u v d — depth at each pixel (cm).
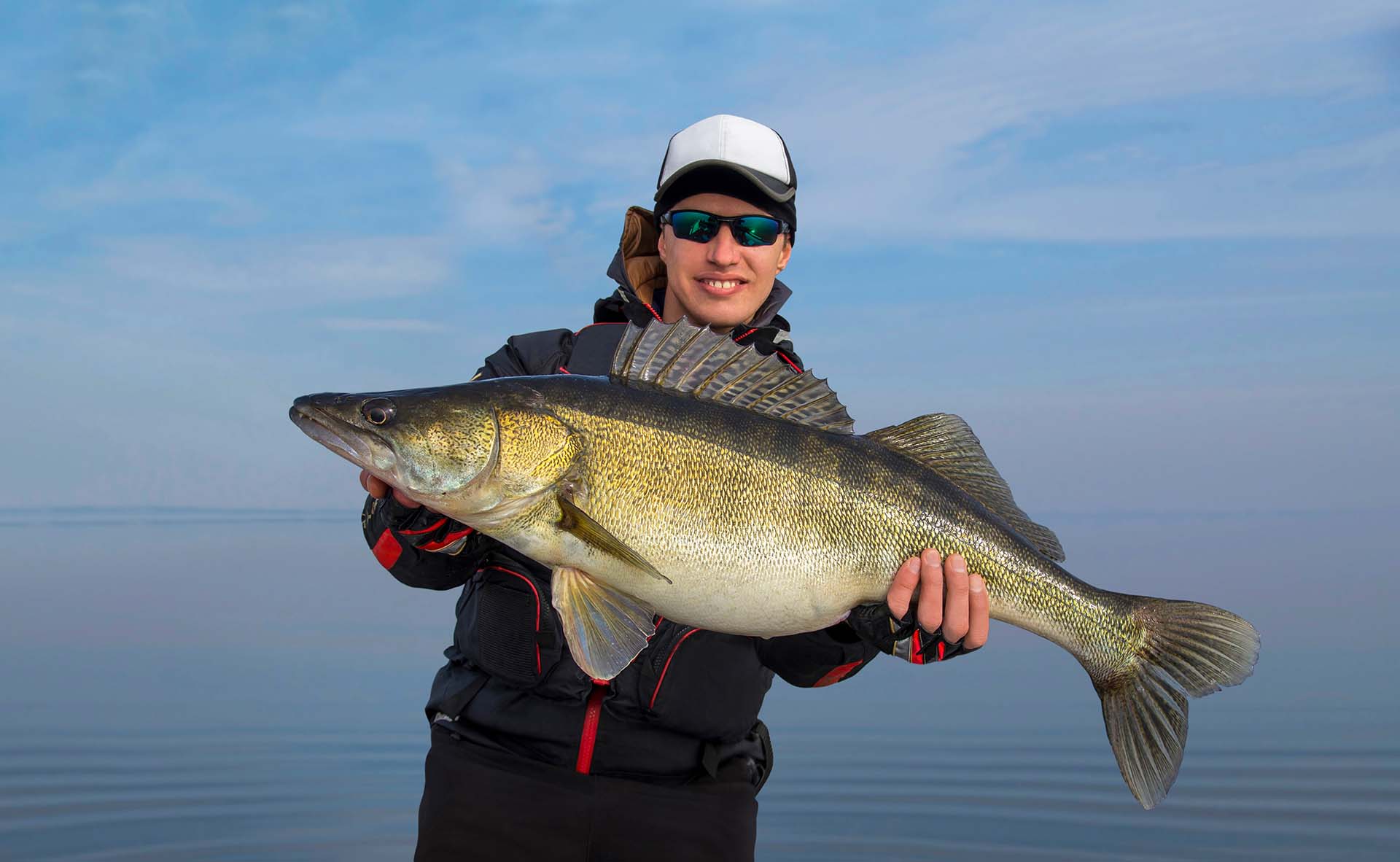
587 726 109
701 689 112
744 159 129
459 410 104
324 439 106
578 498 102
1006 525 108
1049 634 109
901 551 104
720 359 108
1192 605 108
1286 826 184
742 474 102
